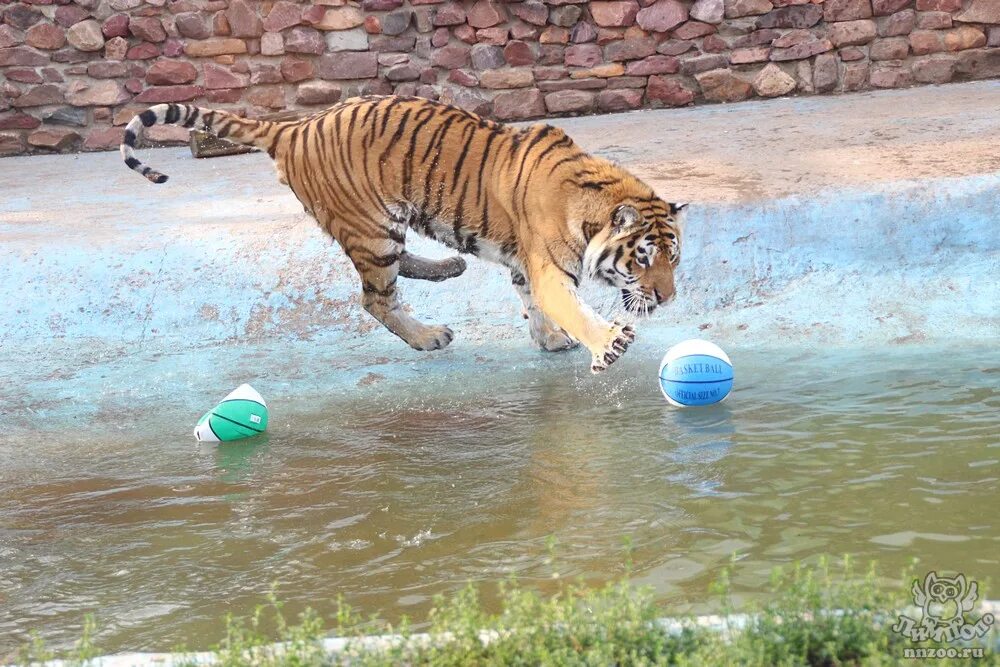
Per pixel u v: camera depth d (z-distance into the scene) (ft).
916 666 12.39
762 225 33.06
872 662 12.35
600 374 28.76
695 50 54.13
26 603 18.07
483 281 33.58
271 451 25.00
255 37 55.01
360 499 21.79
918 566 16.75
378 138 27.76
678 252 26.96
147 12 54.70
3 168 52.13
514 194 27.04
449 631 14.16
